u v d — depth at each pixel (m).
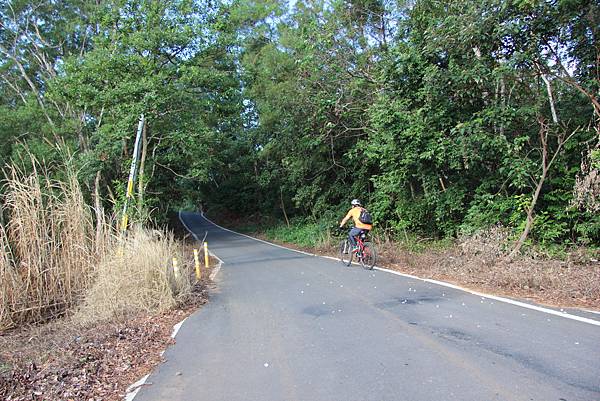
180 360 5.27
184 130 18.09
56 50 28.77
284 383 4.38
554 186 10.80
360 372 4.52
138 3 17.08
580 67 9.91
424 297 7.70
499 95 10.92
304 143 19.69
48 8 27.81
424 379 4.24
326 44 15.92
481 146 10.56
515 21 9.02
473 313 6.45
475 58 10.05
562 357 4.57
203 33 17.34
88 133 25.03
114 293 8.02
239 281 10.91
